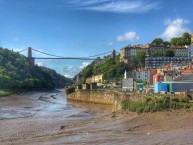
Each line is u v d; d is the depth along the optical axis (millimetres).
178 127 47469
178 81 96062
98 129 52000
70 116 83750
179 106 61281
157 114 58594
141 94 78875
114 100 99812
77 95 166000
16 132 55938
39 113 95125
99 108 111375
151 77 163000
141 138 41219
